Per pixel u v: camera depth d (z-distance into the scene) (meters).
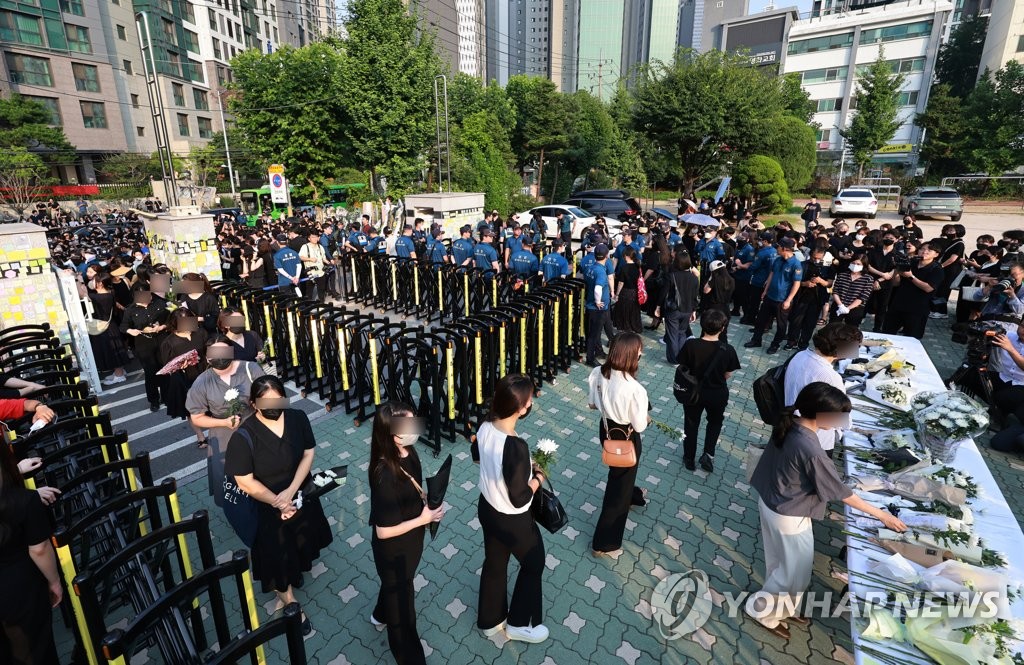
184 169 39.66
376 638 3.16
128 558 2.16
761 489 3.10
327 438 5.48
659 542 3.96
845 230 10.27
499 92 35.56
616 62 105.81
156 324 6.00
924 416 3.62
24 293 6.27
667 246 8.79
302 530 3.40
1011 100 30.23
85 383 4.25
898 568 2.72
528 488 2.76
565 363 7.15
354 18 23.64
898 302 7.52
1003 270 7.10
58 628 3.25
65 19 38.84
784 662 2.99
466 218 15.32
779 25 47.25
